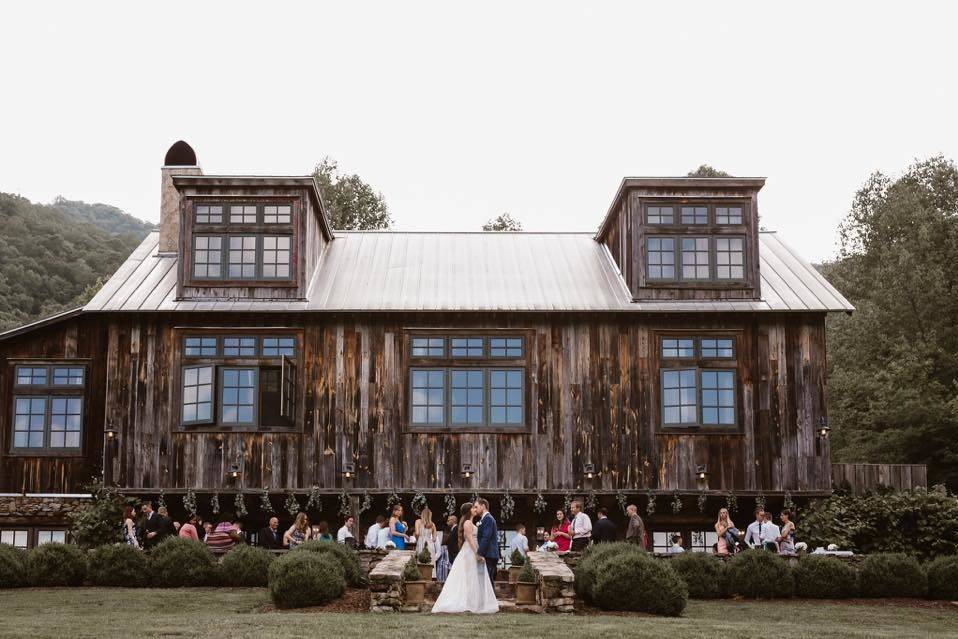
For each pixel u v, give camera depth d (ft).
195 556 57.11
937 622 50.67
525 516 78.74
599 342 77.15
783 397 76.69
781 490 75.25
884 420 113.70
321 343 76.89
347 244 90.53
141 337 76.69
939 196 145.48
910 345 124.88
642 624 43.65
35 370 79.05
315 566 50.72
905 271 130.62
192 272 77.92
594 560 53.01
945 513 74.84
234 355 76.74
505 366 76.69
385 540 63.87
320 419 75.92
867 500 76.84
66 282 234.17
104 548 57.82
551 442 75.87
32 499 75.56
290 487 74.90
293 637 39.01
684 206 79.20
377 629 40.98
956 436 107.45
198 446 75.25
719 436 76.02
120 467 74.95
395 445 75.66
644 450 75.82
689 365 76.79
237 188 78.69
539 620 44.52
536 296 79.05
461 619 44.47
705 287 78.13
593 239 93.35
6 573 55.72
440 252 88.74
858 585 57.62
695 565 56.39
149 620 44.09
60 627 41.68
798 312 77.00
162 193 89.66
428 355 76.89
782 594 56.70
